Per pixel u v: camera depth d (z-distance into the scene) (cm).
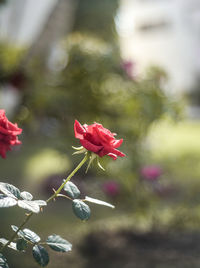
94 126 112
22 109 404
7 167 652
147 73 378
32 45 591
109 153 115
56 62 404
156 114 366
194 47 1608
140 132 367
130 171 358
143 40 1686
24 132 469
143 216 391
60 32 624
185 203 385
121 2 1174
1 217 399
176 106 372
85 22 1127
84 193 457
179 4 1631
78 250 340
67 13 632
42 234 372
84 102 382
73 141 376
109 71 380
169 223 382
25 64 443
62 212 452
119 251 332
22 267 285
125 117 373
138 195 373
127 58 385
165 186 413
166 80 379
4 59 443
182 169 438
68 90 387
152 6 1669
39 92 388
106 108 379
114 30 1143
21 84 420
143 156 374
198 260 319
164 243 353
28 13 784
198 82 1580
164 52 1644
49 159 687
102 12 1124
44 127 400
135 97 366
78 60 387
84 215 103
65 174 498
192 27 1608
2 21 763
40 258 103
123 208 403
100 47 396
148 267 309
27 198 104
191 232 377
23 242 106
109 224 405
